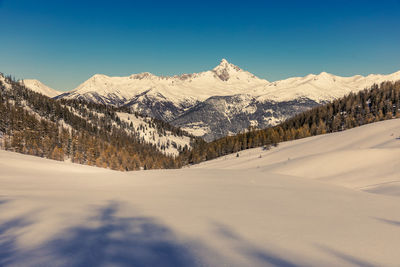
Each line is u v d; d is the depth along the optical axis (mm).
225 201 10227
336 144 91500
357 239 5430
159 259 4074
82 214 6969
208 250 4562
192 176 20984
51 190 12211
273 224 6598
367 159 38906
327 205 10016
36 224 5742
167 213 7582
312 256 4371
